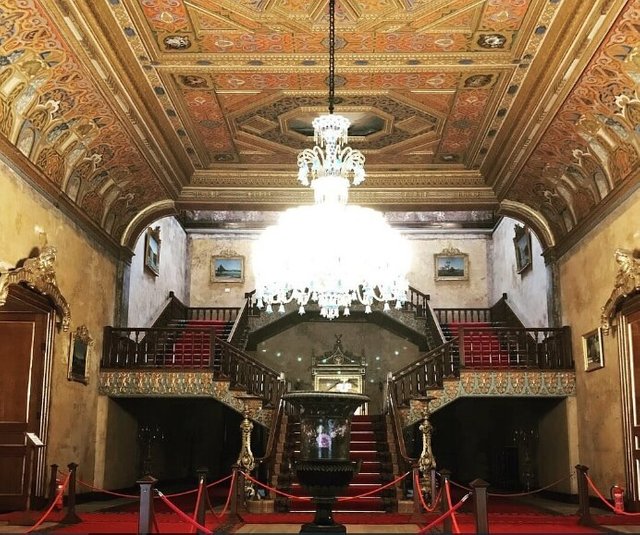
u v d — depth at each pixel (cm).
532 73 1166
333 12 977
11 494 1266
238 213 2544
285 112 1373
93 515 1208
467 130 1449
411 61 1152
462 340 1623
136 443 1830
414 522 1155
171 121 1389
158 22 1045
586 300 1511
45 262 1184
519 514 1265
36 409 1298
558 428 1641
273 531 1049
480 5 992
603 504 1406
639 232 1234
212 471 2155
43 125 1184
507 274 2297
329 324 2325
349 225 1110
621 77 1080
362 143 1535
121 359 1633
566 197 1550
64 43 1027
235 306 2523
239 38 1087
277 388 1644
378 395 2258
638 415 1264
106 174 1482
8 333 1316
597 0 924
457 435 2127
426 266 2531
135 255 1944
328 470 911
